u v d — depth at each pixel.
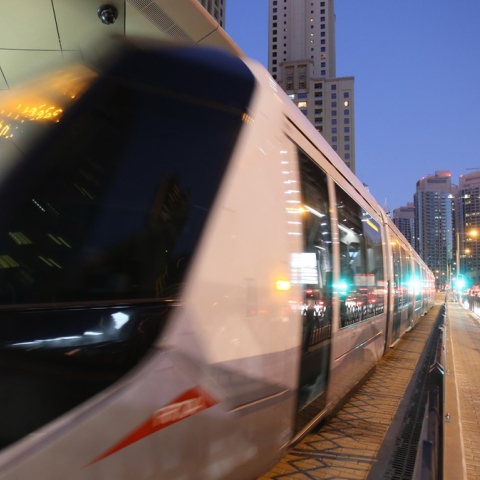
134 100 2.17
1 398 1.51
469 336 16.11
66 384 1.68
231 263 2.55
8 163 1.73
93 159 1.95
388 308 9.15
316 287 3.97
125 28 2.19
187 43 2.56
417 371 9.02
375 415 5.90
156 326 2.04
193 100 2.44
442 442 2.74
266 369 2.91
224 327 2.46
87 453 1.71
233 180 2.61
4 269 1.60
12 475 1.48
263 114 3.03
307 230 3.78
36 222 1.72
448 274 81.69
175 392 2.11
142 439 1.92
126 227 1.99
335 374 4.68
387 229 9.44
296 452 4.55
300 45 134.00
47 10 1.94
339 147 123.31
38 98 1.89
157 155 2.19
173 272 2.17
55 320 1.69
